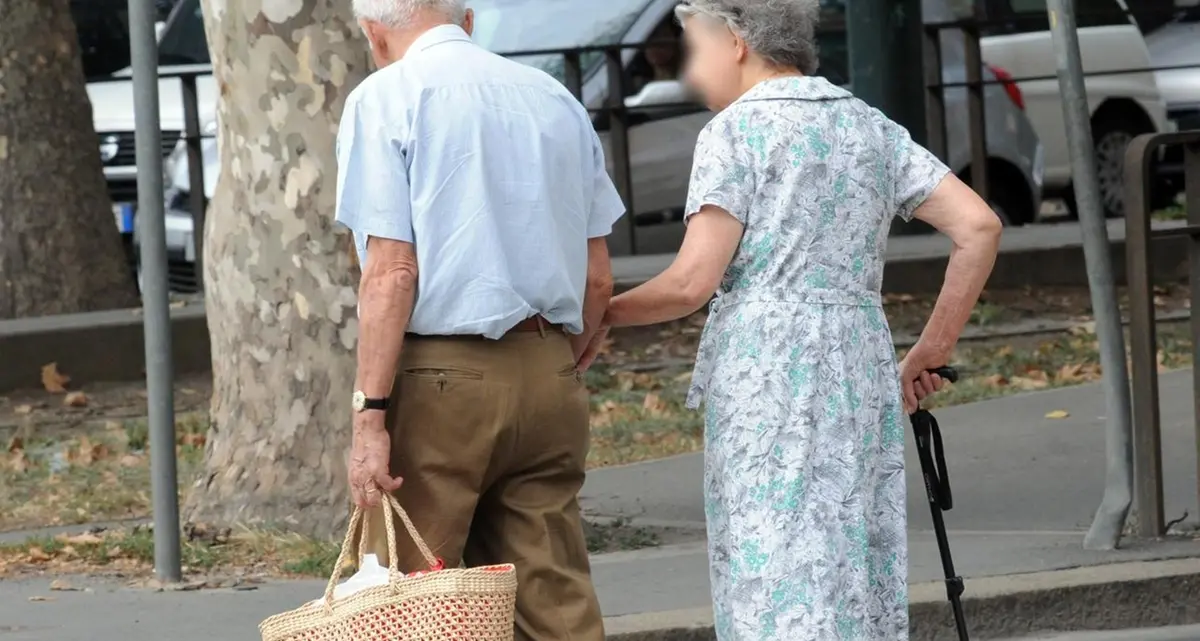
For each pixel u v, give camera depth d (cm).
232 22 2312
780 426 1324
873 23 4575
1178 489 2436
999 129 4869
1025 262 4034
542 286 1365
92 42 5141
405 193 1334
